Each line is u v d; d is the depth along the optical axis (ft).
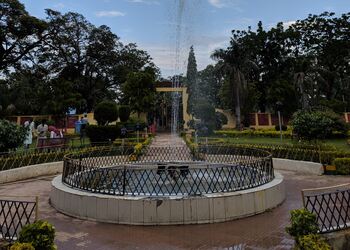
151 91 95.45
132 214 17.58
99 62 117.80
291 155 38.09
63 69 113.39
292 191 25.59
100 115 63.57
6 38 97.25
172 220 17.40
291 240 14.92
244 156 35.09
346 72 125.08
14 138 34.91
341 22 117.29
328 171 33.37
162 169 19.93
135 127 74.08
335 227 15.14
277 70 120.88
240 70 94.79
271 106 108.68
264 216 18.78
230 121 104.78
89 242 15.11
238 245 14.48
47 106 96.53
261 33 119.03
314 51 124.67
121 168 20.27
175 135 90.99
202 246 14.46
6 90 106.52
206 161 35.14
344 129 69.15
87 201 18.71
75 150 40.83
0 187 28.81
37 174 34.45
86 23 112.27
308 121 40.81
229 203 18.16
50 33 104.12
